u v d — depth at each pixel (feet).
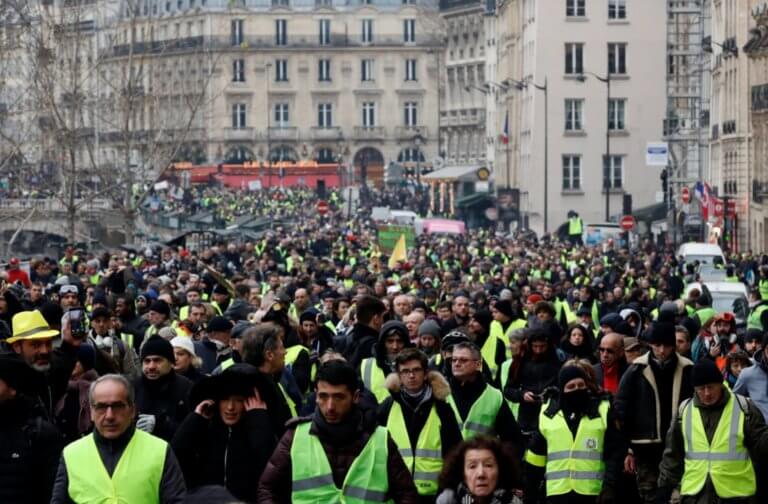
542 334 102.12
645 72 542.16
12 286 176.55
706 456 84.74
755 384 102.37
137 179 559.79
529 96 563.89
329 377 68.33
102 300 127.75
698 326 132.67
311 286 184.24
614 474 87.51
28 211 394.73
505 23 631.15
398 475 69.05
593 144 544.62
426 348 102.73
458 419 86.12
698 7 524.11
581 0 544.62
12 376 71.61
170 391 84.99
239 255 313.53
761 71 403.54
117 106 540.11
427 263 270.05
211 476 73.15
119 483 68.49
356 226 483.51
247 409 72.95
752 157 414.41
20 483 71.61
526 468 88.58
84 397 87.20
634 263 291.99
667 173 493.36
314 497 68.33
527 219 558.97
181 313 151.84
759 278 233.55
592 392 87.86
